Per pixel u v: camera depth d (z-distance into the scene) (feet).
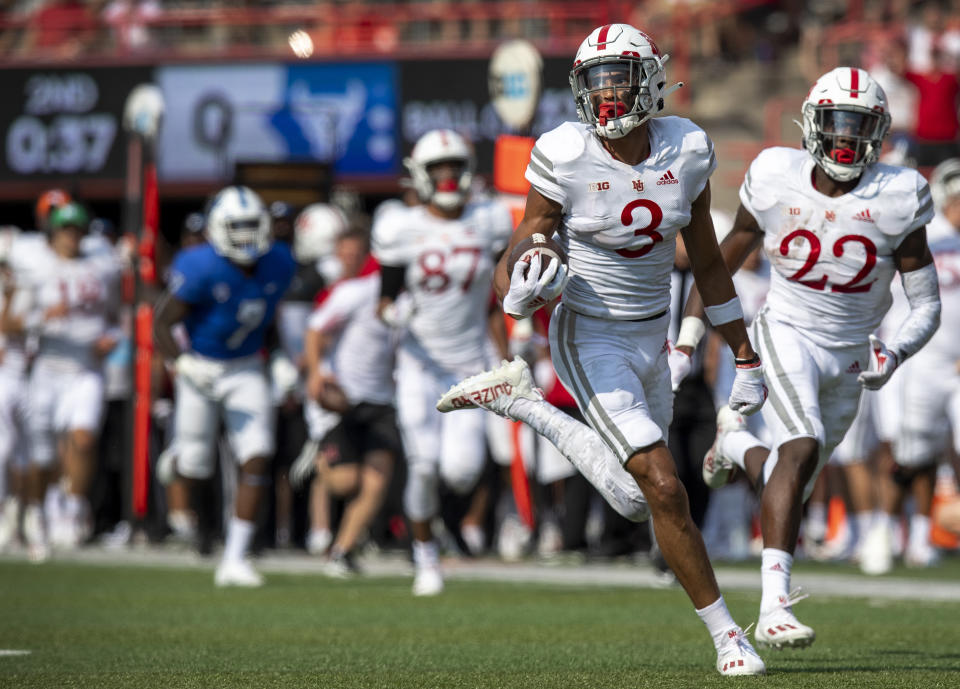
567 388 59.67
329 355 128.06
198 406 111.24
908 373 128.16
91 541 161.17
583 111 56.39
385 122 204.74
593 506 154.81
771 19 266.57
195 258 108.17
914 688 53.26
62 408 145.79
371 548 148.77
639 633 76.33
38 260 146.72
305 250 157.38
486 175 203.62
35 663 64.08
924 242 67.51
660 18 259.80
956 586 107.24
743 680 55.67
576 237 58.13
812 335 69.21
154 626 80.64
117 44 241.76
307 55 191.01
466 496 139.74
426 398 102.27
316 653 67.72
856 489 132.87
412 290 101.96
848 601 93.91
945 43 222.69
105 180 210.18
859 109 65.00
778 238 68.54
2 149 212.02
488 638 74.13
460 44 230.89
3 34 246.68
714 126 247.91
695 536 57.62
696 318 66.85
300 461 143.02
